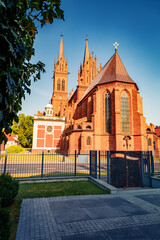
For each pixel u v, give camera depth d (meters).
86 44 60.88
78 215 5.31
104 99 32.88
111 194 7.91
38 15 3.24
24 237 3.94
